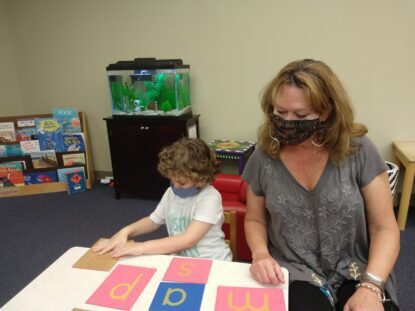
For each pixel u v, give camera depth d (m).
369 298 0.90
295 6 2.65
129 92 2.89
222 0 2.82
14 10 3.47
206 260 0.99
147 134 2.87
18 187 3.33
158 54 3.15
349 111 1.02
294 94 0.98
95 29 3.27
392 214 1.07
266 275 0.88
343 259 1.12
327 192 1.06
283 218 1.13
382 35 2.52
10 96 3.65
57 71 3.55
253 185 1.22
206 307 0.79
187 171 1.25
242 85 2.98
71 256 1.02
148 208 2.98
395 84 2.59
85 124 3.54
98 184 3.62
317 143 1.07
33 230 2.62
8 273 2.09
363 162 1.07
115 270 0.94
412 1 2.39
